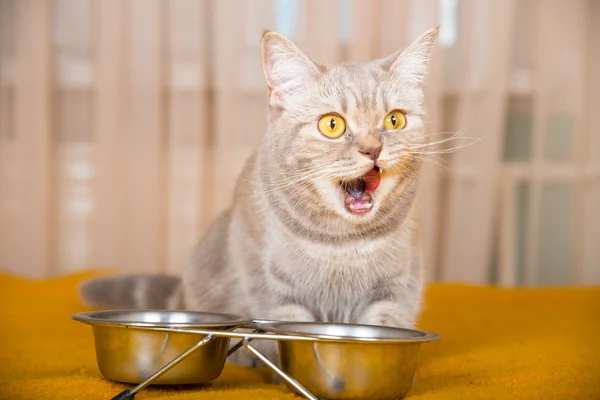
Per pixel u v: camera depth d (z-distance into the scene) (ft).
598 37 6.01
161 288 4.02
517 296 4.71
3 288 4.67
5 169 5.59
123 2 5.57
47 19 5.55
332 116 3.09
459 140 5.69
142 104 5.59
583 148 5.84
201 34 5.64
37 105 5.53
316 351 2.72
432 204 5.50
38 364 3.18
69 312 4.11
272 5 5.64
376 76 3.18
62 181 5.73
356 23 5.59
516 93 5.89
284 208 3.14
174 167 5.67
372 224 3.12
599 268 5.95
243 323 2.86
